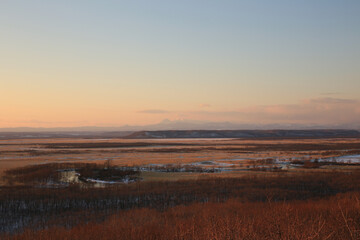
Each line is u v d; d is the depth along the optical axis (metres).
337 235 7.62
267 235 7.55
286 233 7.18
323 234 7.36
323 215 11.99
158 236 10.44
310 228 7.52
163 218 15.08
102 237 11.31
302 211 13.12
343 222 8.74
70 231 12.56
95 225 13.69
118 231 11.49
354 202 14.10
